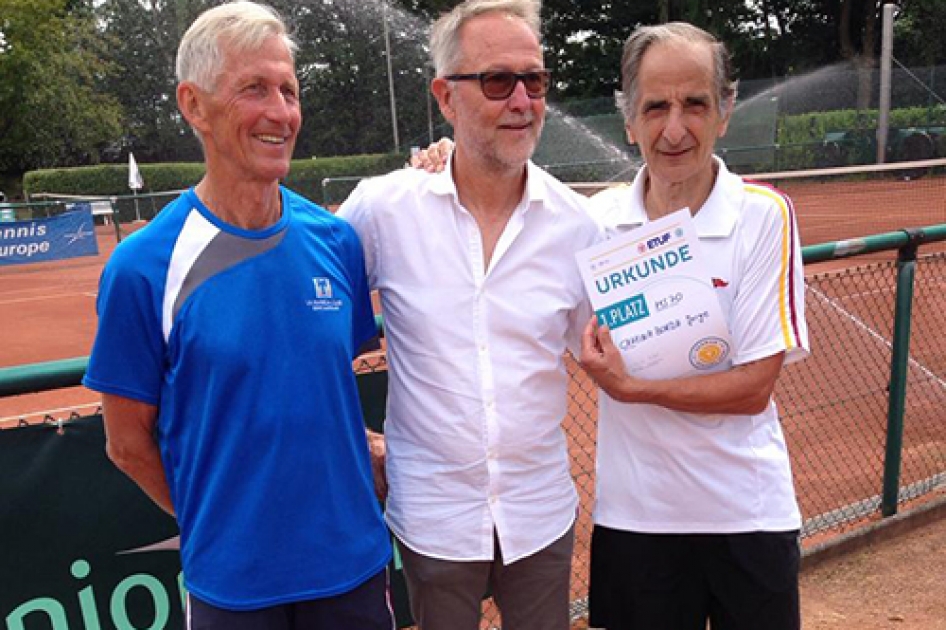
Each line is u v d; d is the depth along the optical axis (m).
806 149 24.08
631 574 2.19
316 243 1.87
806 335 1.99
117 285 1.71
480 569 2.04
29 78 34.03
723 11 35.19
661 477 2.11
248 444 1.75
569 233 2.08
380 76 38.50
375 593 1.93
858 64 31.08
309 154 39.47
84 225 17.59
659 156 2.01
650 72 1.96
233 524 1.77
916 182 21.91
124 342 1.73
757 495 2.08
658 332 2.00
